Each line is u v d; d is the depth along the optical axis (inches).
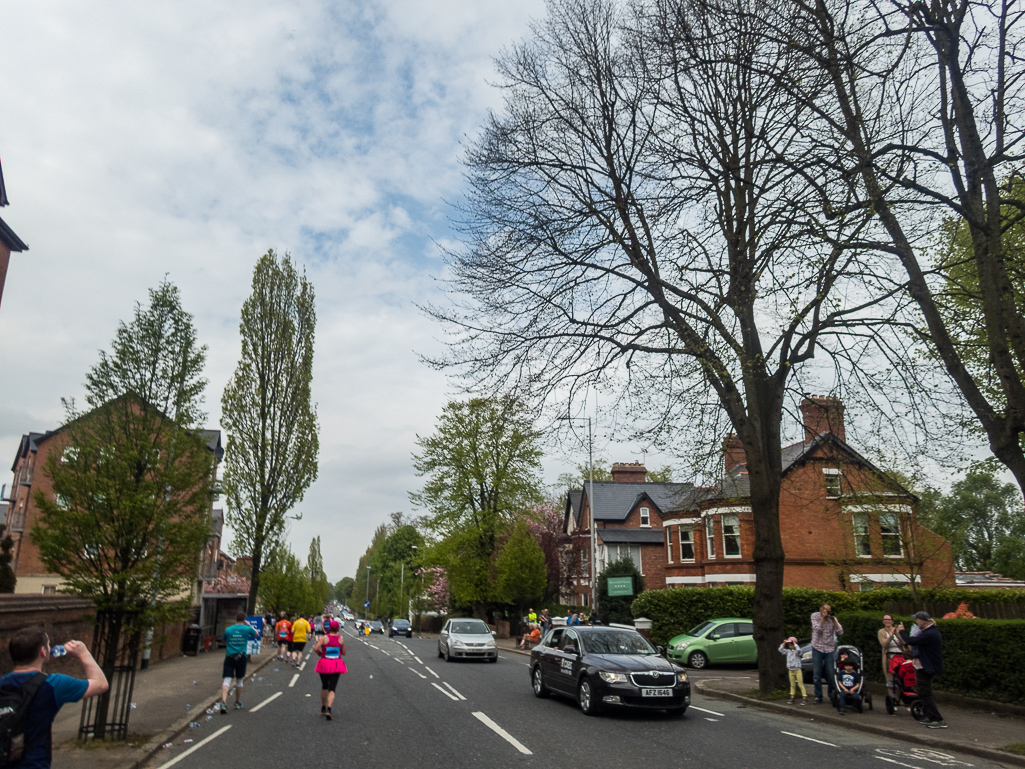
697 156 538.6
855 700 492.7
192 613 1146.0
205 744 406.0
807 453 673.6
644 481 2218.3
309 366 1188.5
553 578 1905.8
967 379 434.0
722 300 526.3
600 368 600.1
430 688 692.1
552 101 631.2
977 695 530.0
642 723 471.2
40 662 162.9
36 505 420.5
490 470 1743.4
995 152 417.7
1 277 818.8
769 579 589.3
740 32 434.0
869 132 488.1
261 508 1112.8
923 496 832.3
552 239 591.8
